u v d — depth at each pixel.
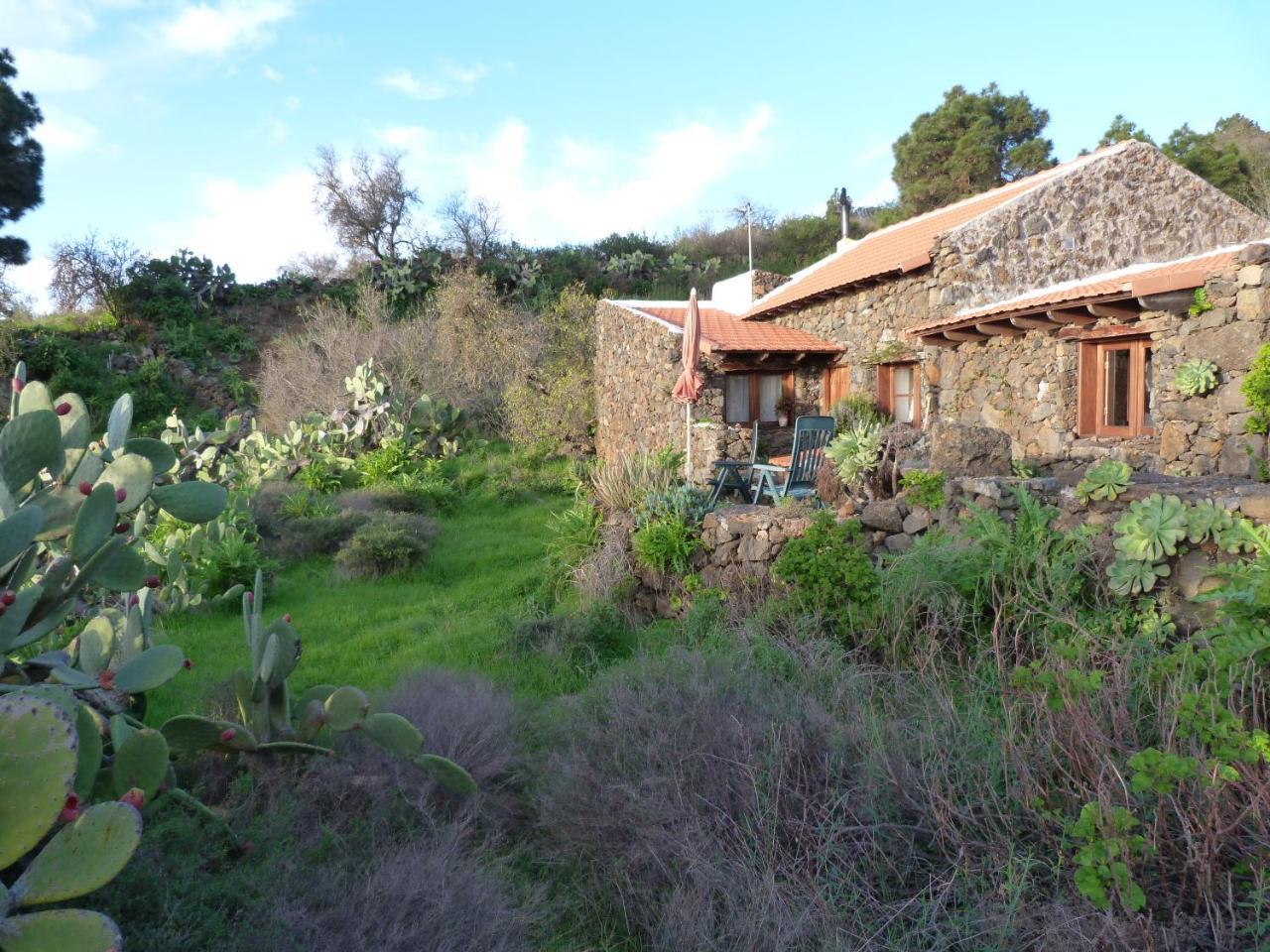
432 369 19.95
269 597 8.37
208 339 26.19
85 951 2.04
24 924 2.06
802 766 3.59
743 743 3.71
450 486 14.23
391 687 5.12
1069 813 3.14
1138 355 10.17
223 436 13.54
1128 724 3.36
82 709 2.72
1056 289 12.15
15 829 2.13
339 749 3.93
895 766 3.45
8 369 21.36
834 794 3.40
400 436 16.19
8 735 2.14
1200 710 3.17
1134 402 10.23
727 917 2.95
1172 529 4.78
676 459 8.91
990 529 5.29
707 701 4.06
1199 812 2.78
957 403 12.98
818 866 3.12
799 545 5.82
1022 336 11.66
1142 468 8.79
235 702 4.34
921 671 4.40
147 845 2.79
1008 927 2.69
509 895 3.18
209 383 23.95
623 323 17.14
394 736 3.61
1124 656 3.90
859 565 5.50
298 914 2.65
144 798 2.61
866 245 18.48
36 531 2.88
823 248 36.19
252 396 23.61
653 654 5.34
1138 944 2.55
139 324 26.12
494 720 4.33
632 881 3.35
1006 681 4.02
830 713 4.01
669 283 33.12
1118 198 14.27
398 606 7.93
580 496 12.50
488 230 32.62
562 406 18.56
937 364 13.44
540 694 5.38
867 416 14.24
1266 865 2.67
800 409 16.62
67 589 3.33
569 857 3.56
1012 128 33.16
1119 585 4.91
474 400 19.62
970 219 13.39
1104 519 5.38
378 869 3.07
